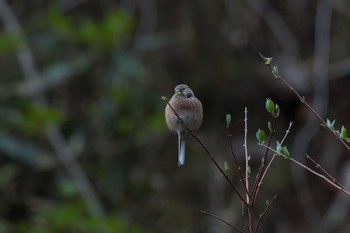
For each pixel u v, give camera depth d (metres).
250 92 15.60
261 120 15.66
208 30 15.26
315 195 15.57
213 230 14.79
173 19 15.20
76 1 15.34
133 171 14.91
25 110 12.12
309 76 15.19
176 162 15.29
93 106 14.23
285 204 15.54
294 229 15.26
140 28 14.85
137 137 13.61
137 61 13.81
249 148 15.38
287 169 15.39
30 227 11.85
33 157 12.84
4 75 14.04
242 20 15.25
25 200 14.13
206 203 15.16
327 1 15.25
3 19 14.20
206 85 15.52
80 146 13.38
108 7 15.41
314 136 15.75
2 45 12.74
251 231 4.84
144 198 15.01
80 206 11.67
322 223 15.20
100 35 11.88
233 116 15.71
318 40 15.14
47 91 14.76
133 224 13.52
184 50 15.25
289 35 15.35
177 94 6.50
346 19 15.48
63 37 13.41
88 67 12.90
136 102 13.71
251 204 4.85
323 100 14.94
